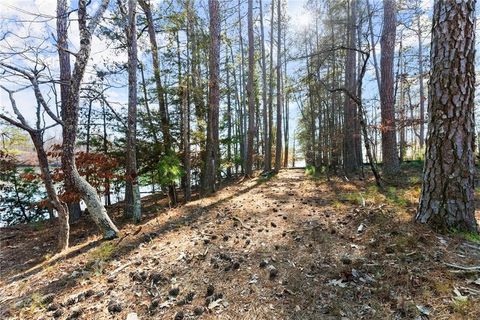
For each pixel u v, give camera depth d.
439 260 2.63
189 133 9.05
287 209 5.32
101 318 2.55
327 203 5.50
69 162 4.96
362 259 2.89
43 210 10.17
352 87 11.72
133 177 6.71
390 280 2.49
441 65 3.16
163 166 7.83
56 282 3.42
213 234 4.24
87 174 6.92
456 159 3.12
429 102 3.34
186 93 8.34
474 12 3.06
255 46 17.69
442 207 3.19
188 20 8.34
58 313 2.69
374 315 2.16
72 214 8.33
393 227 3.42
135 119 6.79
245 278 2.90
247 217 5.00
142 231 5.11
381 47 8.55
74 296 2.96
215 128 9.33
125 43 8.30
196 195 10.54
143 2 7.74
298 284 2.69
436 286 2.31
